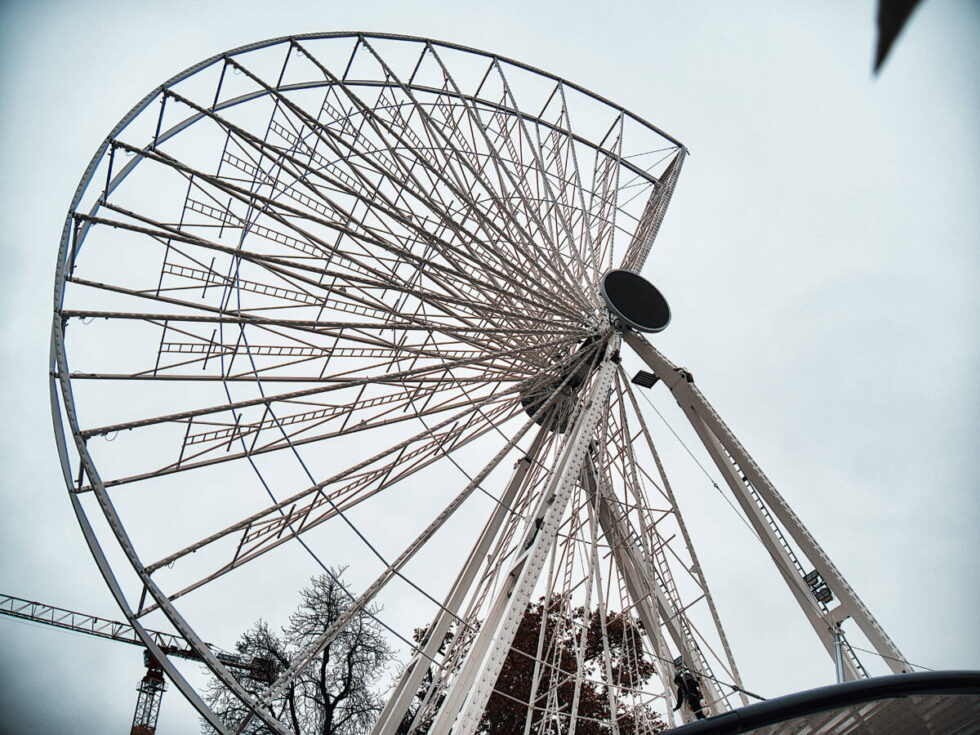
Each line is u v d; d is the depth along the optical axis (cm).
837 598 1789
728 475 2030
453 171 2058
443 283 2006
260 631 2808
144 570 1425
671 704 1852
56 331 1545
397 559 1770
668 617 2114
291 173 1736
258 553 1703
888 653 1684
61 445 1486
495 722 2803
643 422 2184
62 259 1559
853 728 1173
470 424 2066
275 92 1805
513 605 1498
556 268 2122
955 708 1131
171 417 1611
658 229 2447
